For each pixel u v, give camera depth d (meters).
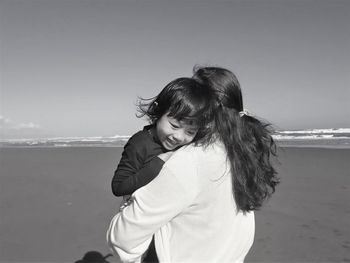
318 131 27.08
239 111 1.28
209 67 1.32
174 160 1.13
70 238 4.52
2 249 4.18
